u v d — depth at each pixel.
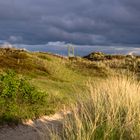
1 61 32.00
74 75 37.53
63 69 37.78
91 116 8.31
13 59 33.62
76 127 7.33
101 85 11.47
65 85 25.92
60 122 11.52
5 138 11.45
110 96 9.07
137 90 10.41
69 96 19.27
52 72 34.50
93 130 6.88
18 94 15.58
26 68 32.59
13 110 13.82
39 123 13.23
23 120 13.14
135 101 8.68
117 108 7.89
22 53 36.47
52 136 7.53
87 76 39.25
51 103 16.94
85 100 10.07
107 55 67.00
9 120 12.71
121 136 6.99
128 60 55.69
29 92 15.98
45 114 14.38
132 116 7.75
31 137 11.58
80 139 6.70
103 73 41.59
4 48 37.78
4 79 15.29
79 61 46.28
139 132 7.09
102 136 7.08
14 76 15.90
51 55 48.16
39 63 35.19
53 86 25.06
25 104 15.39
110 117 7.61
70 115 8.55
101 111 8.30
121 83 11.01
